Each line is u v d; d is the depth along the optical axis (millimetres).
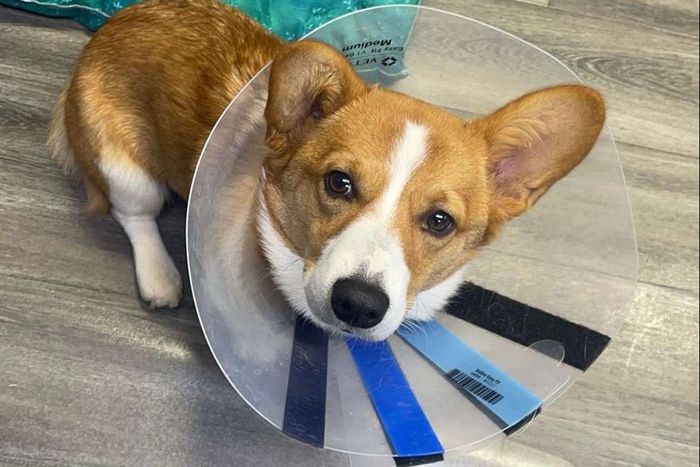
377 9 640
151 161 678
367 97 574
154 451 684
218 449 689
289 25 792
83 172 696
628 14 855
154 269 703
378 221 543
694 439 745
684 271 786
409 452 589
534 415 624
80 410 685
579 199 651
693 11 865
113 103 651
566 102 543
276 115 562
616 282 630
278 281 625
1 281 705
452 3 827
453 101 712
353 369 628
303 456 694
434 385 625
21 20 768
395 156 550
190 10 647
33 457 672
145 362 701
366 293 530
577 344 620
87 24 776
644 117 826
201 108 624
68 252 719
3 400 680
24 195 727
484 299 651
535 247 666
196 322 715
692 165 817
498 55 708
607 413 739
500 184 595
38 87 754
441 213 561
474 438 600
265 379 595
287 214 596
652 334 764
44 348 695
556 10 844
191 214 562
